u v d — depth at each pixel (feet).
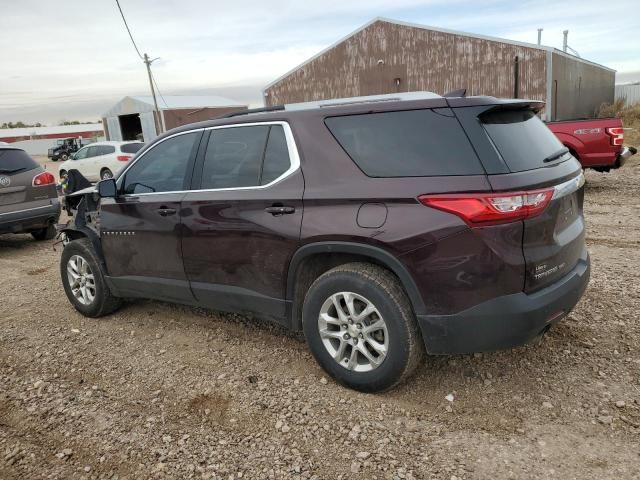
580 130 31.09
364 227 9.76
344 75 90.99
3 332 15.31
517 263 8.94
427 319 9.45
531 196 8.92
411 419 9.77
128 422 10.26
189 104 138.00
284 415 10.12
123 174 14.71
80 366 12.83
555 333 12.66
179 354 13.12
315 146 10.78
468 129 9.35
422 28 81.46
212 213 12.18
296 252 10.74
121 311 16.47
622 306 13.89
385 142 10.03
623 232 22.25
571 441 8.86
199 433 9.76
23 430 10.22
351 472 8.47
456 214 8.96
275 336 13.76
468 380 10.94
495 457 8.59
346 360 10.73
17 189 25.75
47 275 21.79
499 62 75.97
